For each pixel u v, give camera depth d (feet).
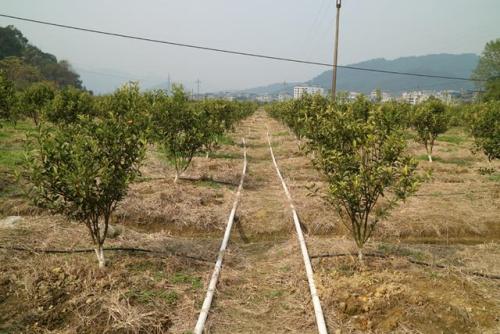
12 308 16.01
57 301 16.48
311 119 21.06
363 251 22.35
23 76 179.11
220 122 39.86
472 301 16.96
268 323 16.28
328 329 15.47
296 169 47.47
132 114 21.47
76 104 54.85
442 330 15.23
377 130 19.06
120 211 28.02
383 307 16.43
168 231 27.14
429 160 53.36
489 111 35.65
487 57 182.80
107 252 21.06
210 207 30.63
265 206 31.60
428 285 18.24
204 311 16.14
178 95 34.17
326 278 18.97
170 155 35.73
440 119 50.70
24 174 20.38
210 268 20.51
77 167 16.31
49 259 19.56
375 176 18.13
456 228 27.78
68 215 17.35
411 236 27.02
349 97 50.55
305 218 28.84
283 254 22.98
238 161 51.47
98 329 14.97
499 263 21.39
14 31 287.28
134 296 16.85
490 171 35.14
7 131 65.05
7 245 20.83
